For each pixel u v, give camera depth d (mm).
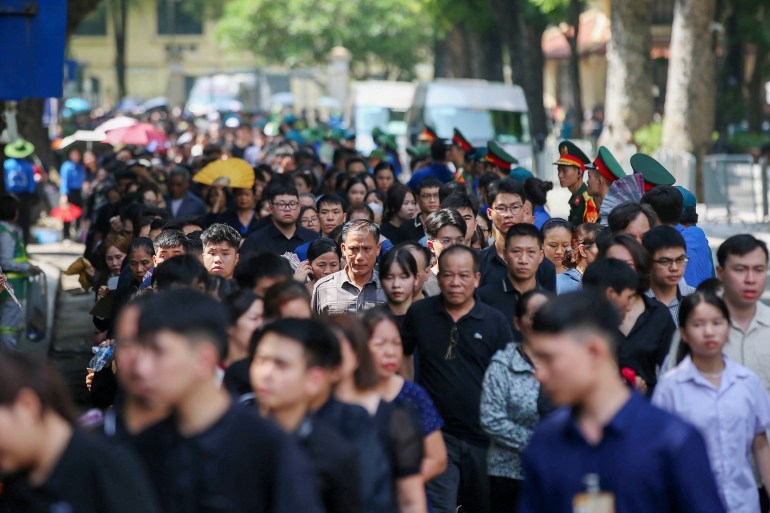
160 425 10602
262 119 140375
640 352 17719
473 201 30500
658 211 23578
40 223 68312
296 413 11945
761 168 63625
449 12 110500
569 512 10727
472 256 18359
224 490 10406
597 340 10617
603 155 28672
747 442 14867
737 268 16266
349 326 13211
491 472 17609
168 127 122875
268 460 10461
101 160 65375
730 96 97000
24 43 29594
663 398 15055
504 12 106688
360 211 29422
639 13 75188
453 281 18266
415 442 13250
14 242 32594
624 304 17156
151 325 10320
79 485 9742
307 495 10406
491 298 20625
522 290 20641
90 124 128250
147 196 38719
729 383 14867
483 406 17344
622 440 10586
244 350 14906
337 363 12117
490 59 119000
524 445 17062
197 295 10602
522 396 16969
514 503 17500
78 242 64000
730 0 92812
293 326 11852
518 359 17109
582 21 168875
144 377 10297
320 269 23266
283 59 173500
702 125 70500
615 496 10555
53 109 88062
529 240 20406
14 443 9641
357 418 12555
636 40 75438
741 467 14797
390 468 13031
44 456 9781
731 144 96562
